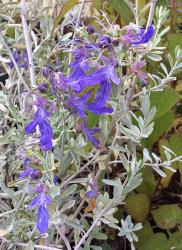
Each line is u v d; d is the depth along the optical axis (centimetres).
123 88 15
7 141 16
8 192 15
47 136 13
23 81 17
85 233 15
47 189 13
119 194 14
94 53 14
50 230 16
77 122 14
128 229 15
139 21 16
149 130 14
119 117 14
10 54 18
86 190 17
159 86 15
